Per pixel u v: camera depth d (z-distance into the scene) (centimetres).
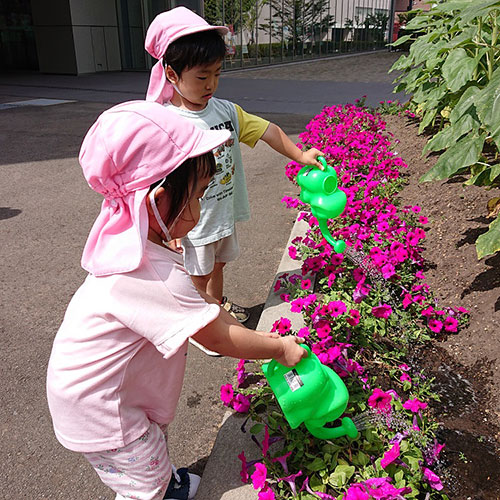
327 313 226
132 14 1917
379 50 2998
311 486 169
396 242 296
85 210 498
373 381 218
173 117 129
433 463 187
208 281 272
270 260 381
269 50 2092
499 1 281
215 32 211
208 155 136
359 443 183
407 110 734
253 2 1944
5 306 326
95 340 136
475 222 341
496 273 281
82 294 141
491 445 197
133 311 130
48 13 1809
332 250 307
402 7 3259
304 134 597
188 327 131
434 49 470
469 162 311
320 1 2367
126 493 153
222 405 236
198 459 208
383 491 153
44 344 287
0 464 208
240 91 1303
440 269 307
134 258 127
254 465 182
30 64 2012
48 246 417
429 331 260
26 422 230
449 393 223
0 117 985
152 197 127
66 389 140
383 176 445
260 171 609
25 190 560
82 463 209
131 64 1984
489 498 176
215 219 243
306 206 412
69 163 664
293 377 164
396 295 288
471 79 371
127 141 122
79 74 1833
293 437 183
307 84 1446
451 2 386
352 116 667
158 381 149
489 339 245
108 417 141
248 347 147
